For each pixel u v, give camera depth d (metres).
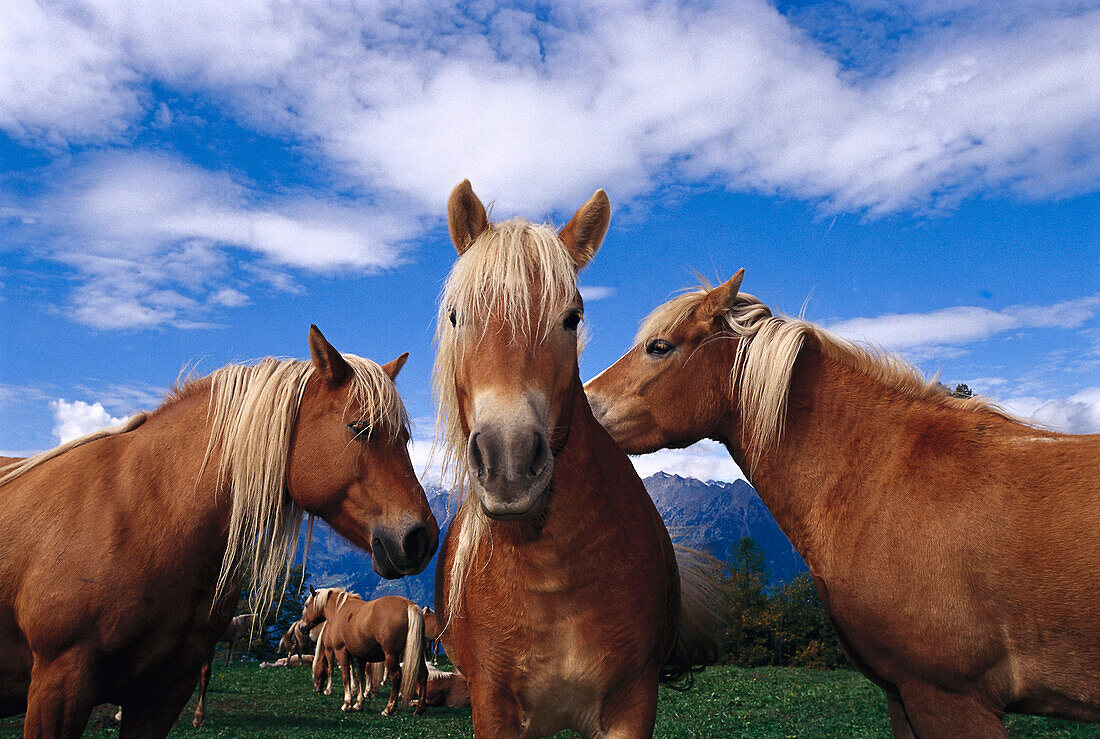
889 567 2.51
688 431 3.16
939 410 2.78
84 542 2.94
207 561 3.18
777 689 12.12
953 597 2.38
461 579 2.70
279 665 20.94
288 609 27.84
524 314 2.17
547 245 2.32
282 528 3.46
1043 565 2.25
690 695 11.50
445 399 2.51
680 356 3.13
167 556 3.04
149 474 3.17
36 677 2.88
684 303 3.17
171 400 3.47
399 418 3.48
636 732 2.52
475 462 2.00
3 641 3.00
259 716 9.70
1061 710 2.35
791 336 2.93
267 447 3.25
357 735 8.21
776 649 36.94
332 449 3.30
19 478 3.25
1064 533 2.24
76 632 2.86
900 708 2.86
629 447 3.21
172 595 3.04
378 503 3.30
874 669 2.69
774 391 2.88
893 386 2.90
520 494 1.92
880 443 2.75
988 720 2.39
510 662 2.49
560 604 2.40
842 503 2.74
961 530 2.40
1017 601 2.29
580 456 2.41
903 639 2.48
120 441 3.34
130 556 2.97
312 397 3.39
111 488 3.10
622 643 2.46
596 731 2.56
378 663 13.77
